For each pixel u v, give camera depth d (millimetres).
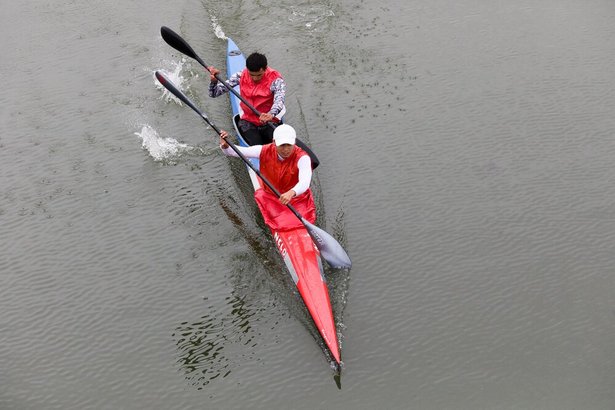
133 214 9250
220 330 7629
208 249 8617
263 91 9250
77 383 7234
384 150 10117
